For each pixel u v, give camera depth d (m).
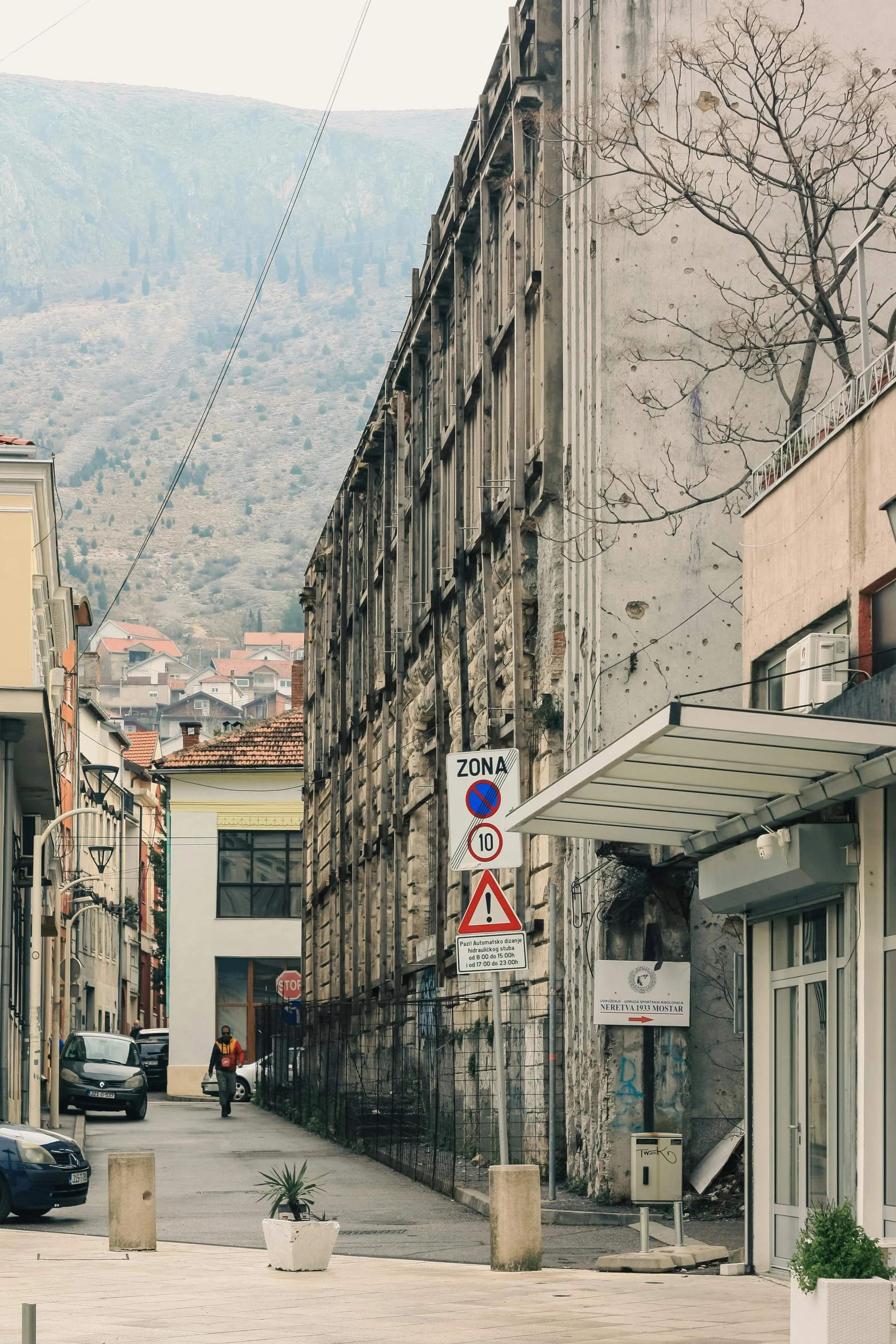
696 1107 23.83
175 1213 24.03
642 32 25.56
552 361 27.70
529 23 28.98
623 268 25.22
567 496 26.89
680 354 25.11
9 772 37.41
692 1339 12.20
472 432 34.03
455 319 34.94
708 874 18.09
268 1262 17.84
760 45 25.56
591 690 25.08
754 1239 17.50
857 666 16.12
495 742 30.55
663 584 24.80
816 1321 10.80
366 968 45.78
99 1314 13.95
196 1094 71.25
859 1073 14.93
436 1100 27.41
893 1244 12.66
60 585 54.62
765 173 25.06
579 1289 15.55
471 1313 13.89
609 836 17.92
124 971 108.44
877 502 15.84
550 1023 24.16
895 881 14.84
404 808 41.31
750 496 23.31
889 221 25.25
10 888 37.25
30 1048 37.12
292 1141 39.09
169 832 74.12
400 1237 20.89
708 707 12.71
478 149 33.06
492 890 16.30
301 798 74.31
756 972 18.08
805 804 15.05
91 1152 35.69
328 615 58.34
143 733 134.25
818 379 25.09
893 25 25.77
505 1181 17.17
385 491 45.09
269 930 73.44
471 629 33.38
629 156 25.41
